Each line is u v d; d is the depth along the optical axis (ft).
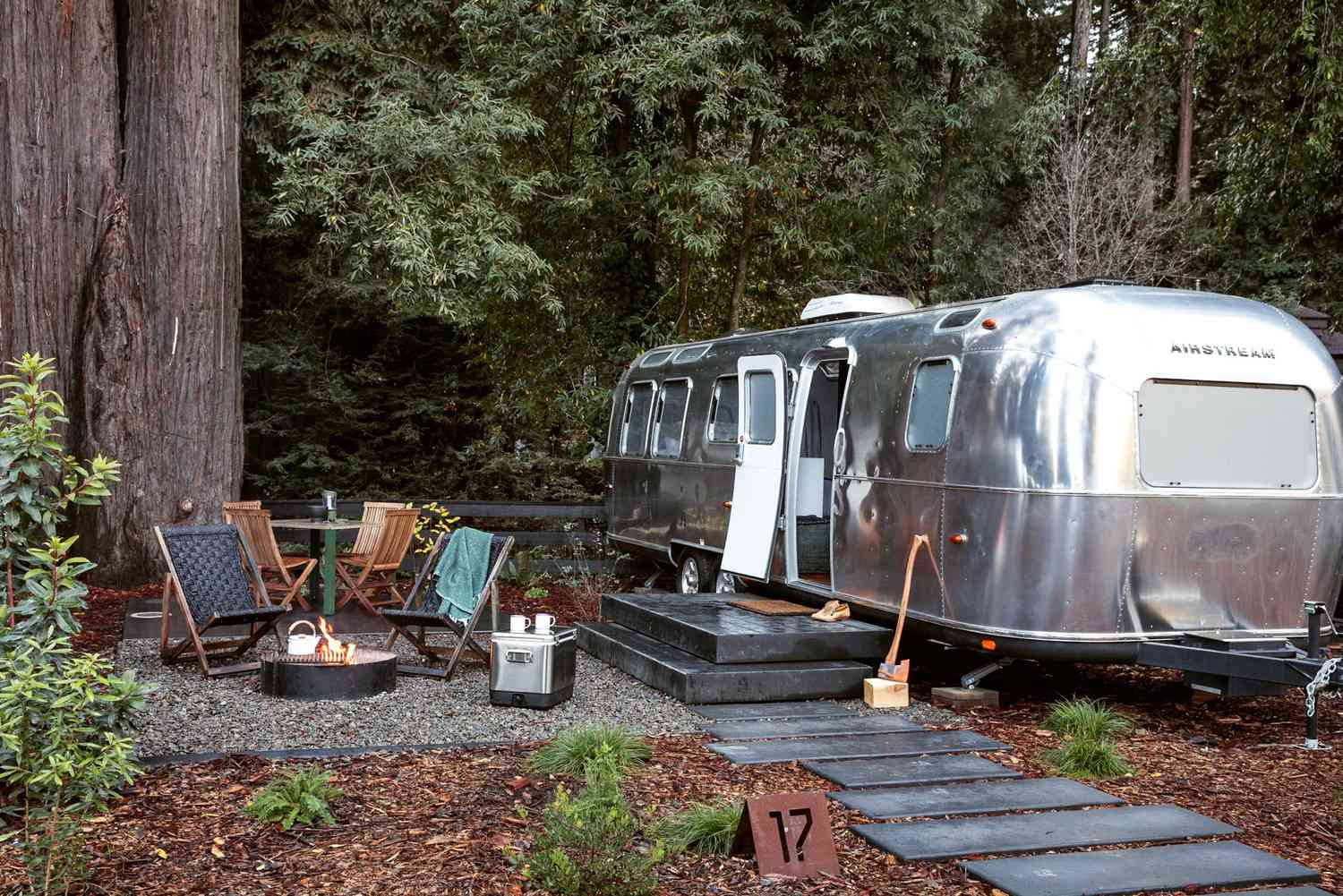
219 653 26.78
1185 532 22.80
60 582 15.74
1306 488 23.80
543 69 43.52
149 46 37.01
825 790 17.63
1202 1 37.65
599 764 17.57
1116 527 22.30
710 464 34.27
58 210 35.94
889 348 26.61
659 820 15.67
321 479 53.98
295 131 42.86
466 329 53.31
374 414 54.65
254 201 47.88
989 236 62.28
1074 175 60.49
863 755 19.60
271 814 15.33
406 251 38.01
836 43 44.06
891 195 48.49
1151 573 22.65
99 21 36.52
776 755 19.43
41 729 14.30
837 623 26.66
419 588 26.76
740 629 25.43
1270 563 23.54
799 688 24.27
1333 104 34.27
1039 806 16.96
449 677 25.04
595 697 23.86
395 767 18.06
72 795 14.26
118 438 36.35
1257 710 24.76
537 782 17.37
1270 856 15.05
